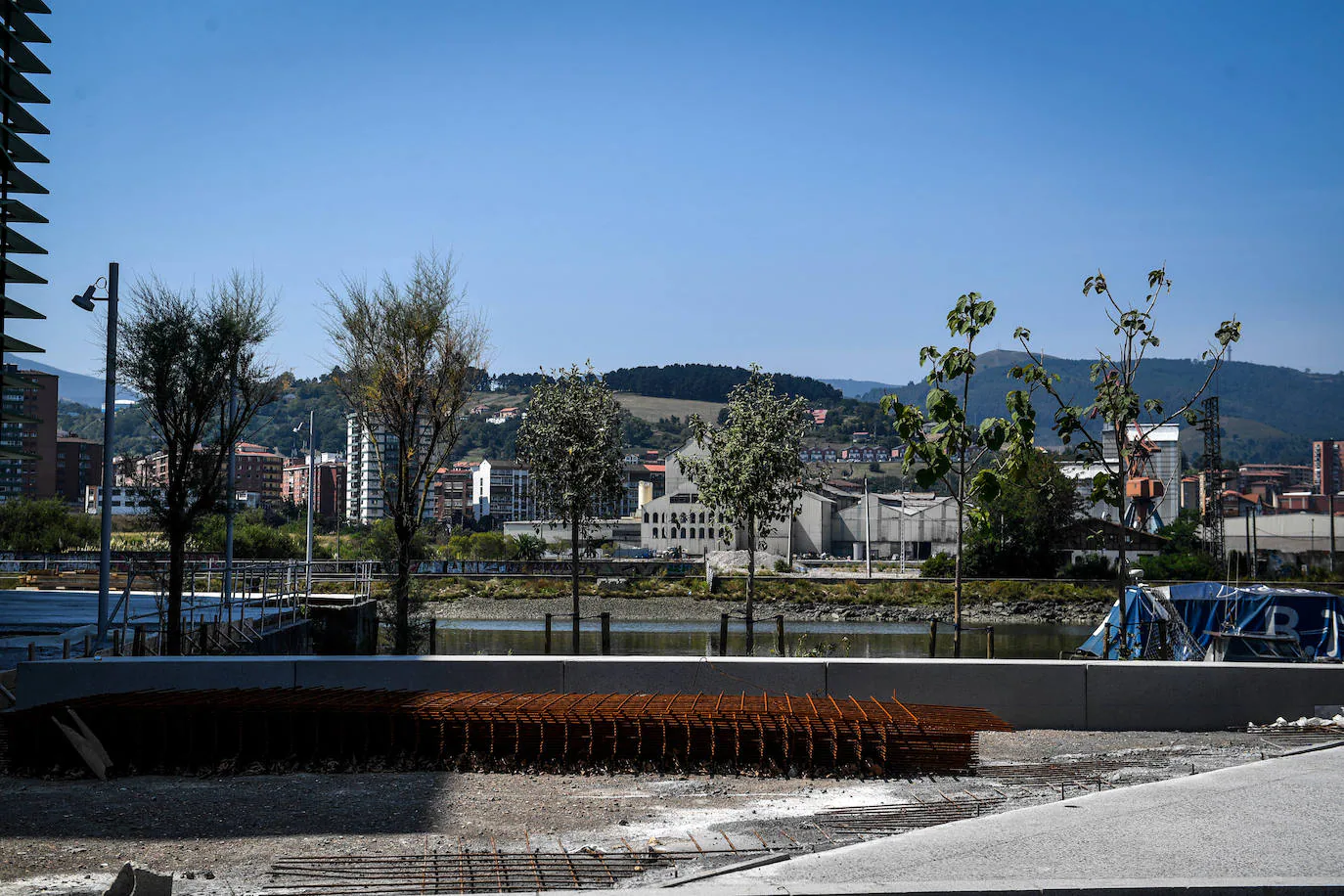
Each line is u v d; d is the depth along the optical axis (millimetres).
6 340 26719
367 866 8453
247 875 8219
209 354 24188
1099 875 7402
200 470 24344
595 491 32625
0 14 24359
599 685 14688
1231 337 20422
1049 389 20750
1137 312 20781
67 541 73625
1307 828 8734
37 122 26031
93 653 21188
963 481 23031
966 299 19969
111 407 23438
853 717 12586
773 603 67812
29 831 9508
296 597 36750
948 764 12109
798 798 11031
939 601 68438
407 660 14727
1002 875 7406
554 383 33281
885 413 19969
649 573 76312
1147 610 29594
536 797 11039
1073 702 14773
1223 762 12492
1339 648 32031
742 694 14141
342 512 182250
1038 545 76375
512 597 67500
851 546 119562
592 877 8156
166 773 12250
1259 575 83375
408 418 27000
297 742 12703
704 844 9102
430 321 26547
